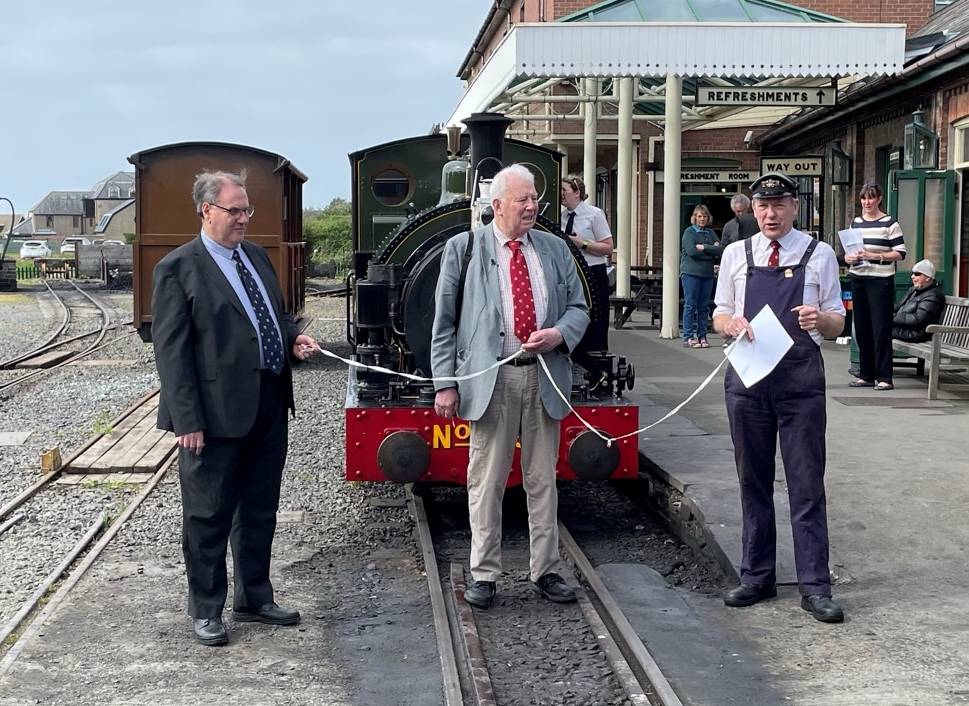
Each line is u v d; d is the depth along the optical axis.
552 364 5.36
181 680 4.54
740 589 5.32
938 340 9.84
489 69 13.27
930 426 8.67
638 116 19.45
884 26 11.86
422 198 9.05
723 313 5.21
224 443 4.93
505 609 5.43
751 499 5.29
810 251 5.09
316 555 6.39
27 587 5.83
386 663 4.73
